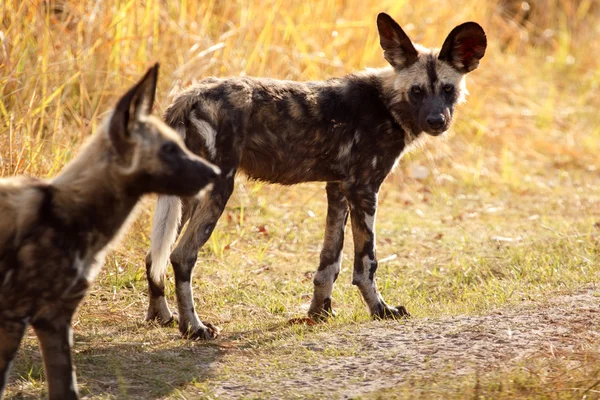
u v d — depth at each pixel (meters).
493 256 13.12
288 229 14.45
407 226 15.12
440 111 10.49
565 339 8.62
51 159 12.41
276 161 9.95
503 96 22.98
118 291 11.14
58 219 6.66
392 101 10.53
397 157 10.69
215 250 12.92
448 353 8.37
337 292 11.52
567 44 27.19
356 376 7.95
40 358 8.62
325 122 10.09
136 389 7.86
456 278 12.09
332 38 18.02
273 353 8.74
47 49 13.61
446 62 10.78
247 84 9.71
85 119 13.55
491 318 9.41
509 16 27.58
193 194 6.95
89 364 8.52
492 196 17.48
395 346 8.68
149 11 14.91
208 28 16.30
